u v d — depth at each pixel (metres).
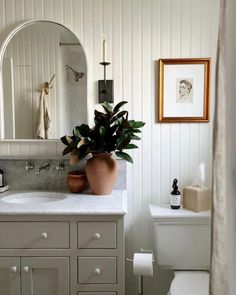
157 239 1.79
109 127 1.76
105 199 1.75
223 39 0.94
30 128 2.01
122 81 1.99
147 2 1.95
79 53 1.97
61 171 2.02
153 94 1.99
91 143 1.74
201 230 1.77
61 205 1.63
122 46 1.97
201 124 2.01
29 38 1.97
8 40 1.96
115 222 1.56
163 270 2.04
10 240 1.57
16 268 1.57
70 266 1.58
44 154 2.02
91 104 2.00
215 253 0.98
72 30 1.96
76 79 1.98
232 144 0.81
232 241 0.81
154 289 2.06
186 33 1.96
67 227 1.56
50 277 1.60
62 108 1.99
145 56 1.97
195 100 1.99
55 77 1.98
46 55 1.97
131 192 2.04
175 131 2.01
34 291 1.60
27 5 1.95
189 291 1.56
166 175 2.03
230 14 0.82
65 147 2.00
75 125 2.00
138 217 2.05
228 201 0.83
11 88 1.99
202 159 2.02
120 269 1.57
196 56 1.97
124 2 1.95
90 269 1.57
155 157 2.03
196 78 1.97
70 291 1.59
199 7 1.95
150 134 2.01
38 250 1.57
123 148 1.74
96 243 1.57
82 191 1.92
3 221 1.56
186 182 2.03
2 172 1.99
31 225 1.56
